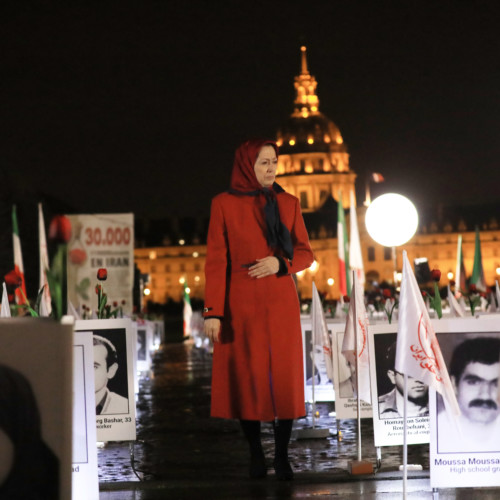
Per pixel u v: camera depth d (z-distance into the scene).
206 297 8.03
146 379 25.55
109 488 8.13
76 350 7.32
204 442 12.23
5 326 4.05
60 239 5.06
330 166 194.25
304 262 8.16
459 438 7.00
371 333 8.98
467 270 183.25
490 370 7.00
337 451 10.69
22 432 4.03
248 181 8.20
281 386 8.01
